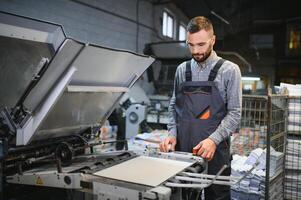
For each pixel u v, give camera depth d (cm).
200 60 165
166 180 123
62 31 162
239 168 242
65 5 393
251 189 238
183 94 172
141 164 149
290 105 265
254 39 952
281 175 261
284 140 262
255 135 276
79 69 141
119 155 172
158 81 587
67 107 156
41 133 154
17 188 163
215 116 163
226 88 164
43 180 138
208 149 151
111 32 492
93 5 445
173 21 780
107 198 117
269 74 941
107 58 151
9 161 152
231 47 959
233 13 750
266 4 730
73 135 181
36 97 137
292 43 881
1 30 137
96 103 178
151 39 634
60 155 157
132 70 181
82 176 126
